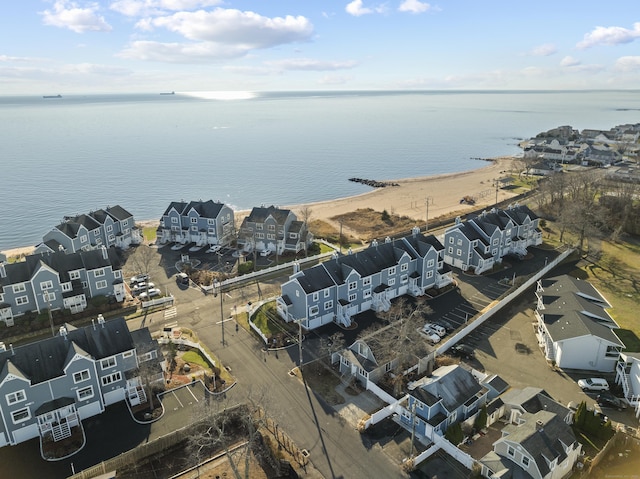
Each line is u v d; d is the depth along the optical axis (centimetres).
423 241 8931
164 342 7044
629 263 10169
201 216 11212
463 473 4750
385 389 5994
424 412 5238
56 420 5303
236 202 17562
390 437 5259
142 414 5603
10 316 7712
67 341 5606
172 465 4891
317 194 18675
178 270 9869
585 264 10144
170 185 19788
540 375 6350
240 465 4881
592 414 5216
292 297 7631
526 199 15738
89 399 5556
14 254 11894
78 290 8188
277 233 10719
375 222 13800
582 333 6341
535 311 7919
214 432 5288
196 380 6188
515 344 7081
